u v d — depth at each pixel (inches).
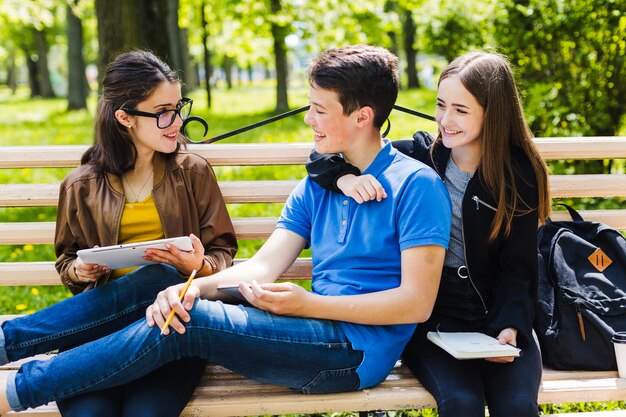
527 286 94.3
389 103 91.4
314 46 626.2
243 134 468.4
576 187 112.7
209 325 81.0
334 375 85.3
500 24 216.4
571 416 93.0
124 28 278.1
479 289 95.3
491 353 83.7
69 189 99.2
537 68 212.8
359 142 92.1
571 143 113.3
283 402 85.7
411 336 93.4
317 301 84.4
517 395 83.4
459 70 93.7
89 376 80.6
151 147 97.5
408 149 102.3
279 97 692.7
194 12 731.4
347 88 88.1
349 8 602.5
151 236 99.7
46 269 109.8
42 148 109.9
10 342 88.7
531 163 95.2
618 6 189.6
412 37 1023.0
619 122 204.7
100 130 98.7
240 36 666.2
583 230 105.8
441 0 374.9
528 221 94.0
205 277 90.2
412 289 85.0
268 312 84.9
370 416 103.3
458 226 96.3
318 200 96.4
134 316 91.7
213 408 85.2
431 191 87.8
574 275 99.3
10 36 1259.2
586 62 201.5
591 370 96.5
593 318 95.7
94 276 93.8
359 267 90.2
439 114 96.5
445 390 84.4
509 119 94.2
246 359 83.0
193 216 101.5
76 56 878.4
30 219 260.5
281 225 98.3
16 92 1887.3
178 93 97.9
